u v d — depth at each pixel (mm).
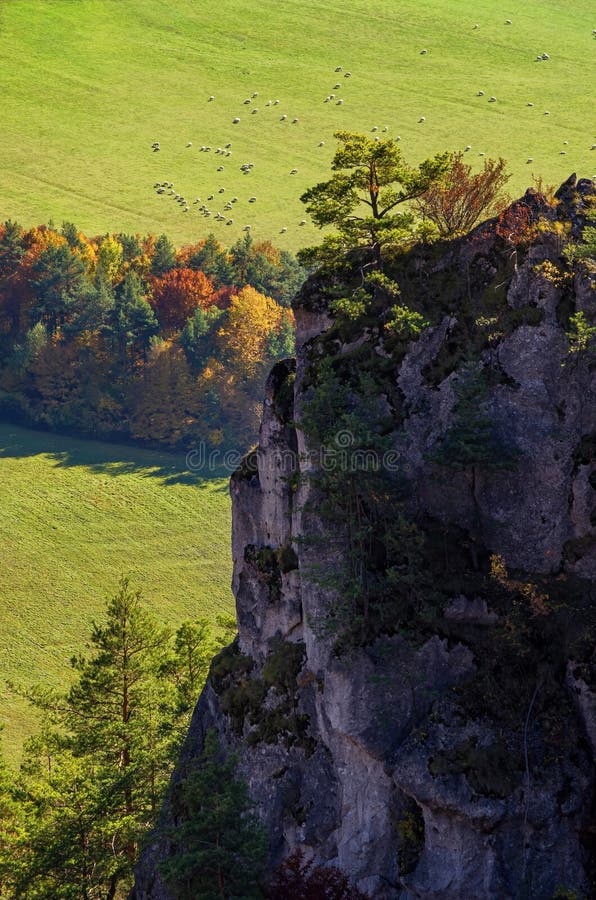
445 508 61281
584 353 60406
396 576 58844
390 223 65562
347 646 59812
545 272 61625
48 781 79312
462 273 64000
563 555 59812
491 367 61500
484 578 60125
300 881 60000
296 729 62812
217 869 57000
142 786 75125
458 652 59438
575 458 59844
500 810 55500
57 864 72875
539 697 58000
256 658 67500
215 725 68062
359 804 59750
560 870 55531
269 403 67125
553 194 66250
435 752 57250
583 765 56500
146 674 82688
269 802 62344
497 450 59875
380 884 58469
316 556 61500
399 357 63281
